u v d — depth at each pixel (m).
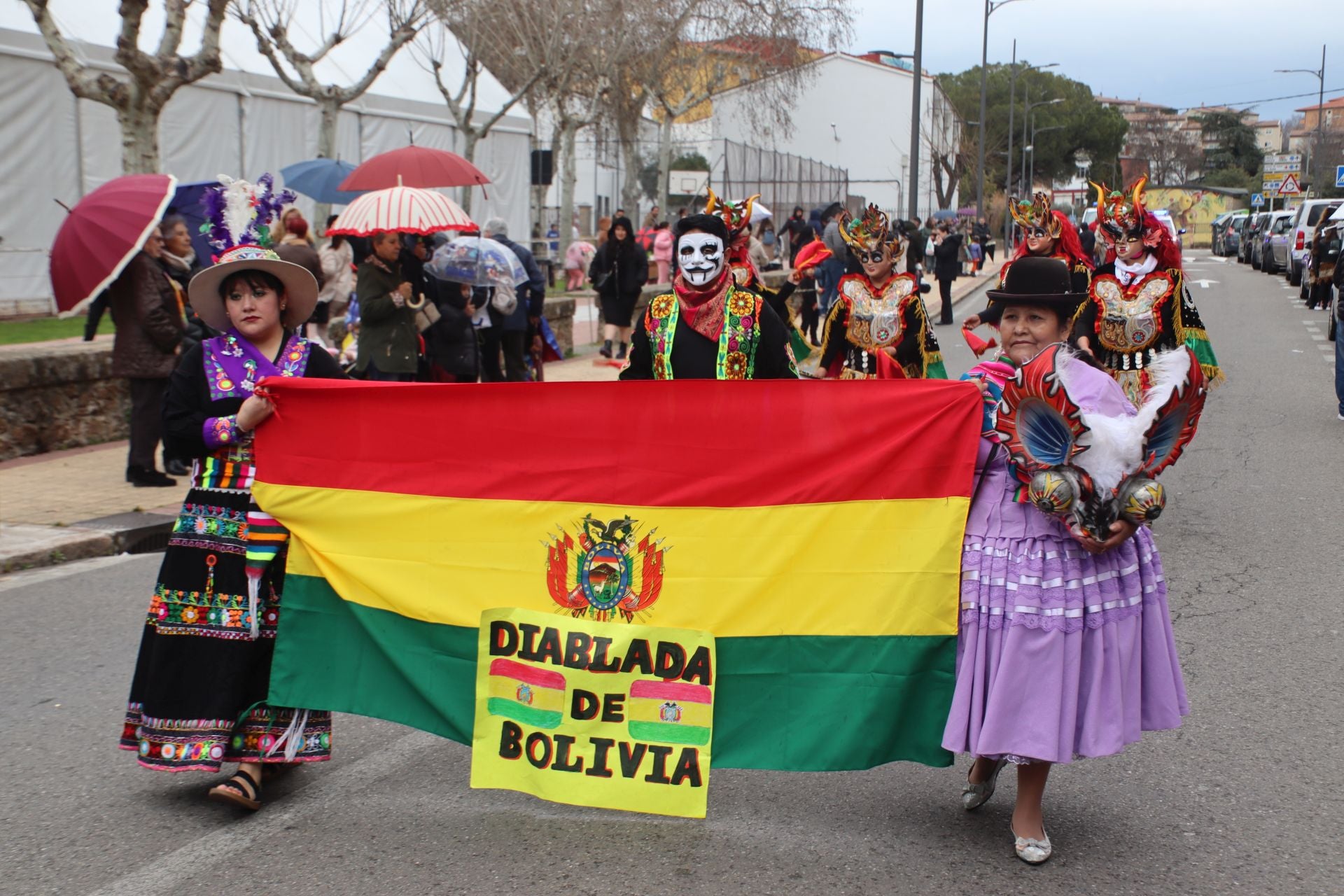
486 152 27.64
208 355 4.26
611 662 4.13
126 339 9.33
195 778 4.64
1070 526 3.62
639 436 4.13
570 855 3.96
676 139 54.88
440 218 9.45
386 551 4.26
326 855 3.96
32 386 10.65
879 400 3.97
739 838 4.07
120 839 4.08
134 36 12.35
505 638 4.21
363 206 9.43
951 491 3.91
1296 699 5.30
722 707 4.10
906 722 3.98
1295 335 20.97
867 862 3.89
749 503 4.08
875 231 7.46
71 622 6.59
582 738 4.13
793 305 22.47
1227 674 5.61
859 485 3.99
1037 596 3.69
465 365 10.77
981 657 3.80
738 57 39.22
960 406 3.91
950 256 23.77
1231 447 11.20
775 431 4.04
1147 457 3.65
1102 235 7.57
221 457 4.26
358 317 11.36
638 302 19.50
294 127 20.92
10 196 16.11
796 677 4.05
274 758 4.29
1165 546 7.88
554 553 4.20
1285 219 39.09
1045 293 4.05
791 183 42.25
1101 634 3.72
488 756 4.20
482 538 4.23
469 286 10.67
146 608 6.87
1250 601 6.71
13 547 7.71
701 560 4.12
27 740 5.01
